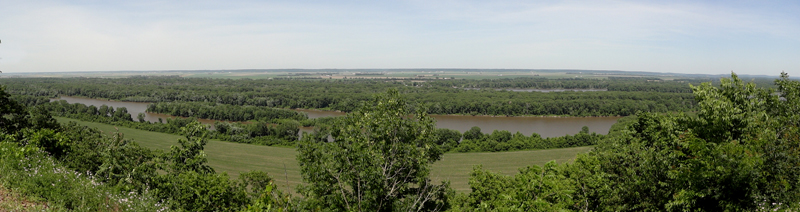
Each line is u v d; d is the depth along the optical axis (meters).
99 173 20.41
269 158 74.31
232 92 182.88
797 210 12.92
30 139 21.97
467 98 157.75
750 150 14.62
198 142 27.42
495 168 68.19
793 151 14.85
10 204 11.30
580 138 81.69
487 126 116.69
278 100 158.75
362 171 15.23
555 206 13.07
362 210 14.41
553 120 130.25
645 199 17.83
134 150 26.56
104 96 177.25
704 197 15.09
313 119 111.06
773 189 14.11
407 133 22.09
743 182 13.89
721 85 20.03
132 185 16.98
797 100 18.86
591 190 20.73
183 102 149.88
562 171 28.66
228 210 21.34
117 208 13.14
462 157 74.81
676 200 15.33
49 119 37.97
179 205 19.41
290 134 89.94
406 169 19.28
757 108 19.00
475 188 29.66
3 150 15.48
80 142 32.88
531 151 78.56
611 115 137.75
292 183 56.88
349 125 23.33
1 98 30.67
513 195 13.05
